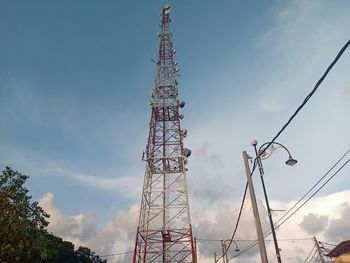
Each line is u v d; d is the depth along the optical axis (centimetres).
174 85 5016
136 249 3603
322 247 3953
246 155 1634
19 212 2100
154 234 3750
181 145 4447
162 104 4875
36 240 2183
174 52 5350
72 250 6650
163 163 4344
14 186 2111
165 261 3622
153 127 4675
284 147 1595
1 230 1959
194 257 3603
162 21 5778
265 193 1909
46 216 2258
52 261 4581
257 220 1420
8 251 1930
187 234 3759
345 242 3900
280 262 1772
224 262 3828
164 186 4134
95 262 7294
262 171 1917
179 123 4691
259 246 1354
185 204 3962
